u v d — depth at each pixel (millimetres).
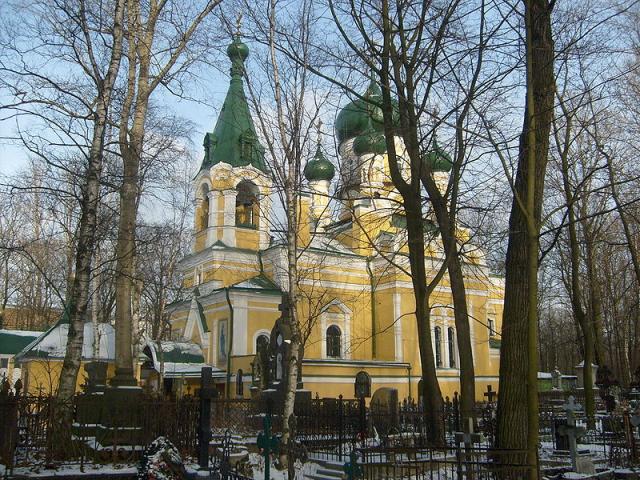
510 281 12523
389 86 16562
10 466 11953
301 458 16984
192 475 11789
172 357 38438
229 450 14984
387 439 17922
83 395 15172
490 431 19516
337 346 43094
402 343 42281
